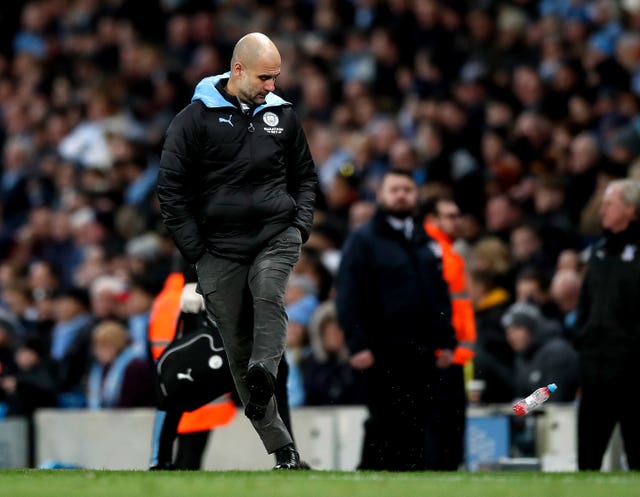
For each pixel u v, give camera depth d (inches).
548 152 2165.4
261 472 1031.0
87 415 1726.1
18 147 2972.4
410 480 933.8
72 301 2043.6
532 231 1893.5
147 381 1723.7
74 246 2568.9
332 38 2923.2
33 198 2893.7
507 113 2336.4
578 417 1368.1
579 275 1761.8
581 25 2504.9
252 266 1090.1
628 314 1341.0
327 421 1605.6
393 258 1409.9
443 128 2304.4
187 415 1391.5
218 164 1093.8
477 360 1654.8
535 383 1604.3
